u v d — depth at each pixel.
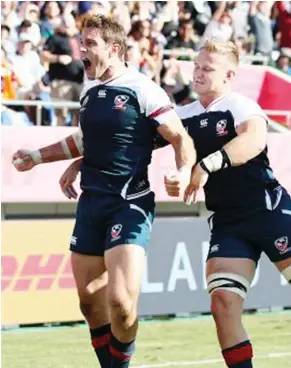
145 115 17.67
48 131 37.38
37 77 41.31
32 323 32.53
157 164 39.16
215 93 17.89
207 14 49.09
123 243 17.34
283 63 52.16
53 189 37.81
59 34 41.47
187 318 34.59
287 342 29.67
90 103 17.94
